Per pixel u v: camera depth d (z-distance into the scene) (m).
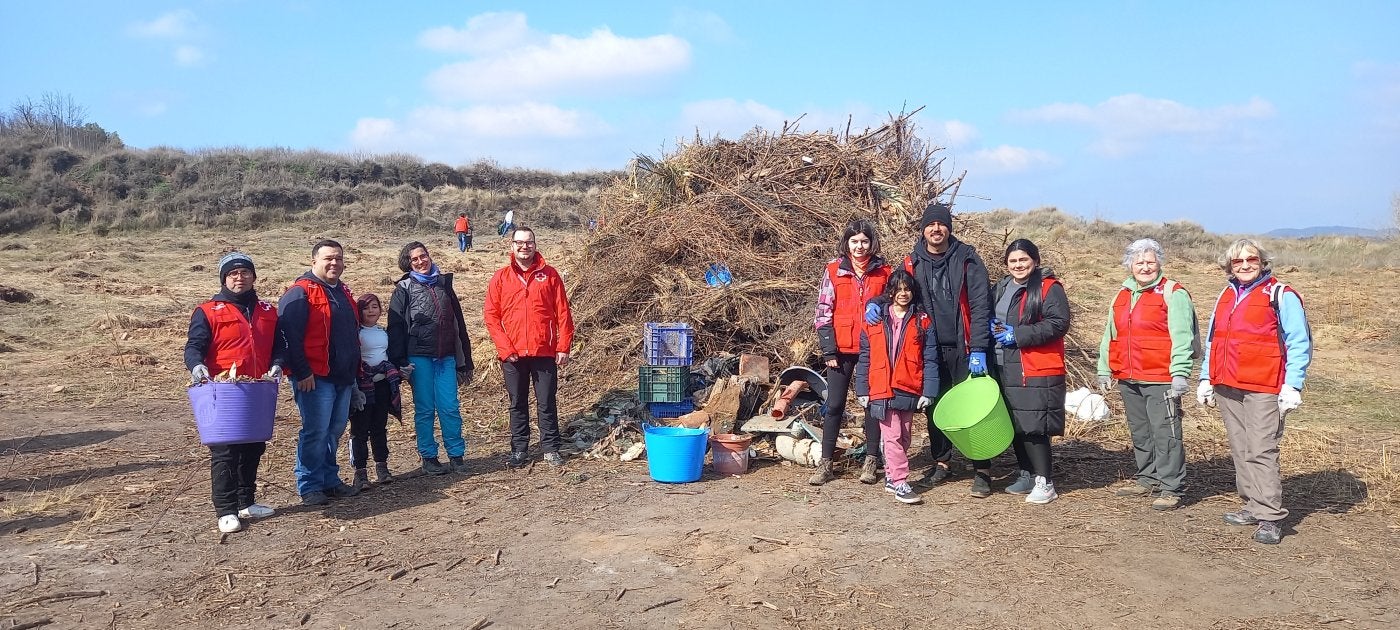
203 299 19.72
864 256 6.42
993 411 5.88
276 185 42.56
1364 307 15.59
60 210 36.78
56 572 4.98
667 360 8.32
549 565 5.04
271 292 21.09
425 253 7.19
